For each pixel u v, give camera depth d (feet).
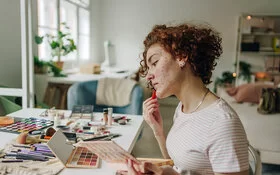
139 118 5.79
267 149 7.88
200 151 2.73
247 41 20.15
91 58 20.25
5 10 10.09
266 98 9.73
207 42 2.87
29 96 7.08
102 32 21.65
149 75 3.09
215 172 2.53
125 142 4.31
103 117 5.46
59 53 12.42
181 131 3.00
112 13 21.31
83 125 5.06
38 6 12.67
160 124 3.99
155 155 9.39
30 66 6.97
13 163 3.29
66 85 11.91
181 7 20.61
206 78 3.01
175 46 2.81
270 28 19.74
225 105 2.77
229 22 20.38
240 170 2.39
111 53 20.98
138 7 20.98
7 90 7.05
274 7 19.89
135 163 2.85
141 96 8.70
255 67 20.86
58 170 3.18
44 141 4.08
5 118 5.12
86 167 3.30
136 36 21.31
